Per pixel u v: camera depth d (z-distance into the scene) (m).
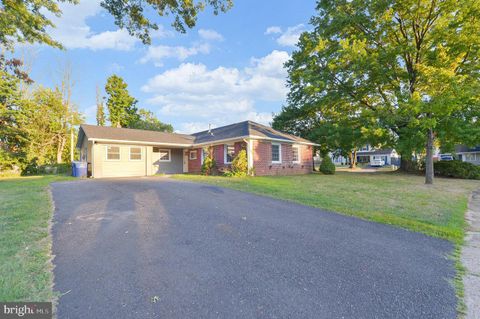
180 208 6.01
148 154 17.72
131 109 39.75
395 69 13.75
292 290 2.59
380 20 13.52
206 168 16.06
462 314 2.22
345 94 16.66
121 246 3.72
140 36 7.24
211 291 2.56
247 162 14.46
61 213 5.55
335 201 6.96
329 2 14.96
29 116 22.09
